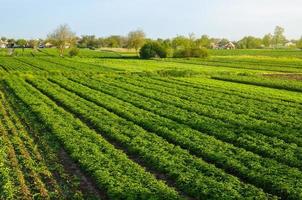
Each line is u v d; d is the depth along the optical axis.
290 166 28.25
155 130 36.53
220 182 24.30
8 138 35.09
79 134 34.84
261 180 25.03
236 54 197.88
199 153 30.38
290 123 40.97
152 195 22.41
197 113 45.91
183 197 22.80
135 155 30.39
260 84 76.00
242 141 33.06
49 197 22.81
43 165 27.91
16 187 23.67
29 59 149.38
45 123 39.09
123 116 43.44
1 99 54.66
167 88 66.12
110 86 68.19
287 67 116.19
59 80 76.75
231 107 49.88
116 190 23.00
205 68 112.56
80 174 26.67
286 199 23.23
